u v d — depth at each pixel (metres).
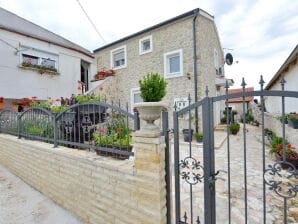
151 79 2.04
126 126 2.69
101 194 2.45
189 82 8.68
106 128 2.84
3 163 5.01
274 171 1.65
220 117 11.41
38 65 9.28
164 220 2.01
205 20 9.17
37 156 3.64
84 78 12.90
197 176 2.04
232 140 8.27
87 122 3.19
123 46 11.24
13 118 5.05
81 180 2.72
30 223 2.72
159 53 9.68
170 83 9.23
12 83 8.42
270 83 9.83
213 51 10.30
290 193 1.61
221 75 11.97
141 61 10.42
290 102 6.94
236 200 2.98
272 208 2.74
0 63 8.08
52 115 3.60
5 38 8.25
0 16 9.55
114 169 2.28
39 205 3.17
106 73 11.46
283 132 1.59
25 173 4.05
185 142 7.09
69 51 10.73
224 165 4.76
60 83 10.23
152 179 1.96
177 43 9.05
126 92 11.12
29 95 8.95
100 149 2.71
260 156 5.59
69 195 2.95
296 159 4.05
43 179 3.51
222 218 2.53
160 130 2.06
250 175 4.01
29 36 9.00
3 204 3.23
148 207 2.00
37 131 4.06
